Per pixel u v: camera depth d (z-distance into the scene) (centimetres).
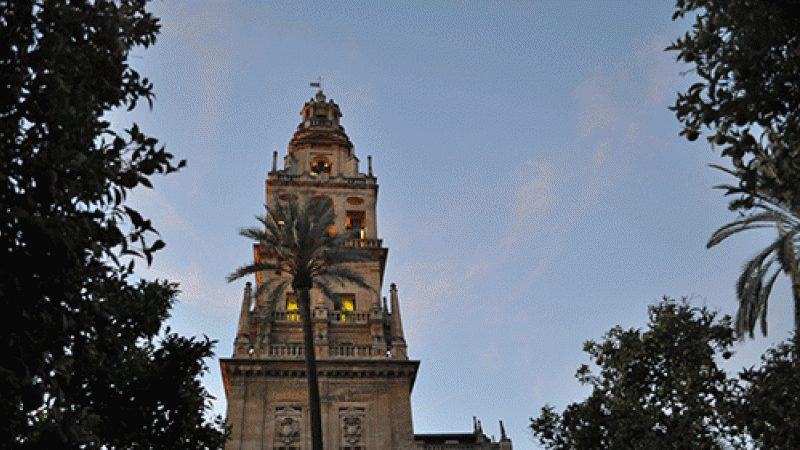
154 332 2091
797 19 1215
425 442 4497
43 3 1170
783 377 2430
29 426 1262
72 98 1198
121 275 1758
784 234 2136
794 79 1247
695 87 1337
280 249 3341
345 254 3472
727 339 2895
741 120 1292
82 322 1277
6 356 1043
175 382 2003
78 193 1129
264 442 4016
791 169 1375
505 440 4147
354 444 4078
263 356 4388
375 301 4966
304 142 6225
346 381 4338
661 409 2784
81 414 1347
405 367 4397
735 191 1373
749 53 1255
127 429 1852
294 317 4806
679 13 1362
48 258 1069
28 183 1077
